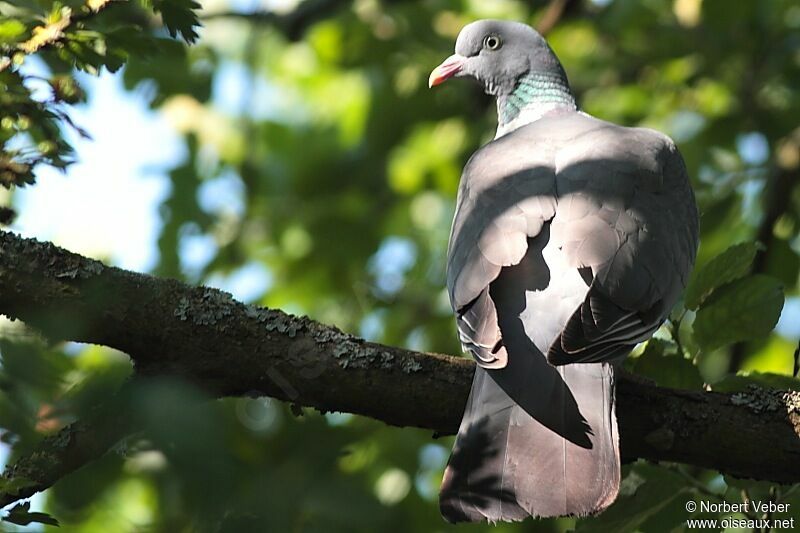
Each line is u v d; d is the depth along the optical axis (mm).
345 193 17547
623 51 16406
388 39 17094
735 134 15523
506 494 6574
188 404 4762
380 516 5938
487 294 7199
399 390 7051
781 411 7078
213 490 4766
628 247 7496
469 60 11086
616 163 8211
